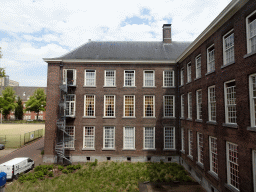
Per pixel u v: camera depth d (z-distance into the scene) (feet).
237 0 31.91
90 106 70.18
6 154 78.59
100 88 70.13
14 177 50.24
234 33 34.30
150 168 59.11
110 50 77.71
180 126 68.23
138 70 70.95
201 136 50.26
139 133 68.69
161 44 84.28
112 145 68.90
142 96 70.13
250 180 28.86
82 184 46.47
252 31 30.17
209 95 45.14
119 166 60.80
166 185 46.96
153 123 69.15
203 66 48.16
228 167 36.06
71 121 68.69
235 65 33.60
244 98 30.66
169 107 70.49
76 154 67.67
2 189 35.60
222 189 37.32
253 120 28.81
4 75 85.40
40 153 80.12
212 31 42.96
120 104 69.67
